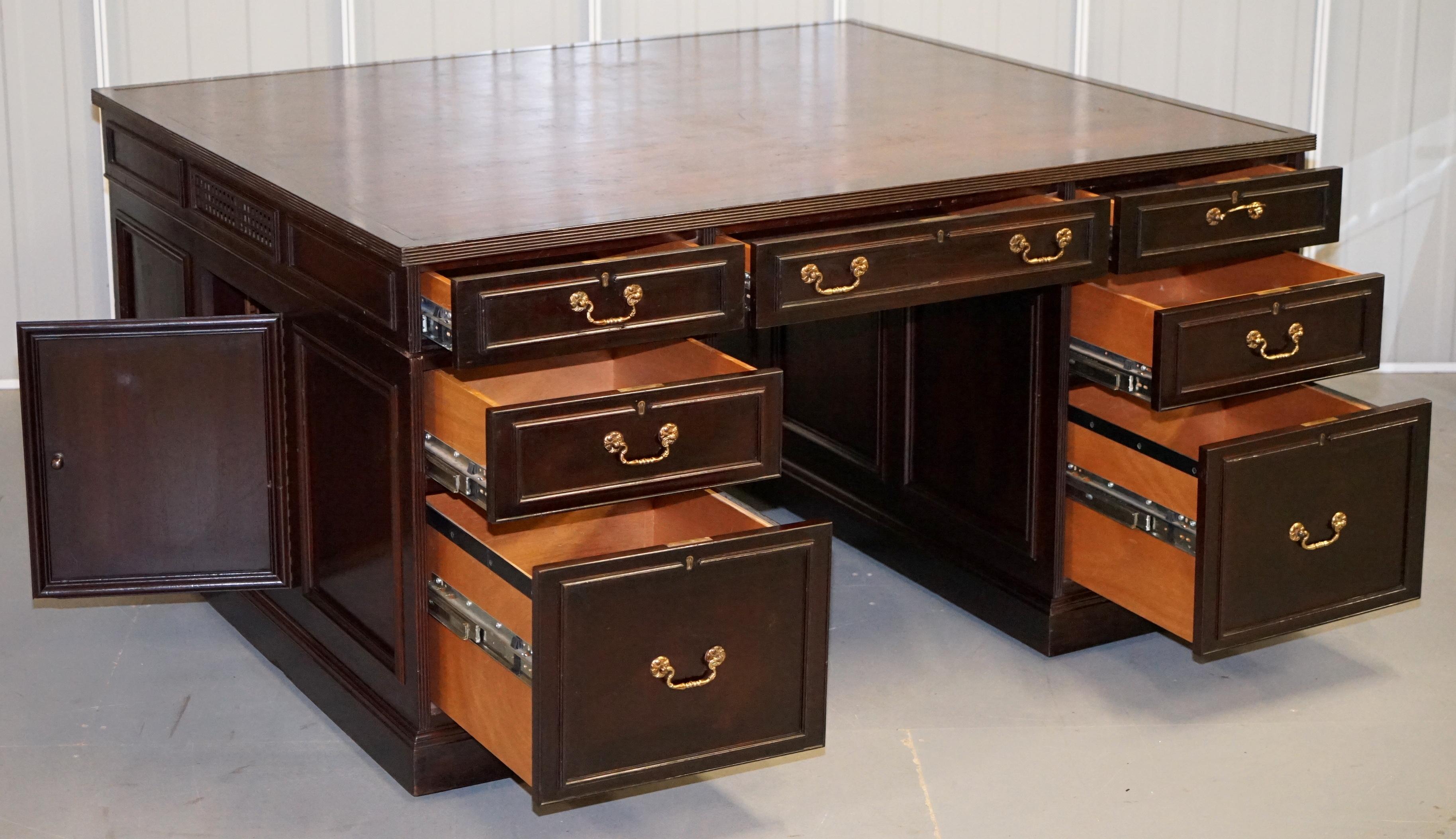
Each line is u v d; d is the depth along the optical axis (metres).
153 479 2.87
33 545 2.88
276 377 2.84
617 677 2.37
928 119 3.17
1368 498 2.88
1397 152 4.64
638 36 4.46
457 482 2.44
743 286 2.51
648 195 2.62
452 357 2.44
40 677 3.06
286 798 2.69
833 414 3.66
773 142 2.98
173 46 4.26
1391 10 4.54
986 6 4.55
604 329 2.42
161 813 2.64
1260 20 4.58
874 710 2.97
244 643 3.22
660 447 2.41
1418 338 4.72
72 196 4.33
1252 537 2.80
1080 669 3.12
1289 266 3.10
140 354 2.80
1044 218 2.76
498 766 2.75
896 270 2.66
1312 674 3.11
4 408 4.33
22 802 2.66
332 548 2.83
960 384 3.27
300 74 3.56
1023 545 3.19
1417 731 2.91
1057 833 2.61
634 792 2.71
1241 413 3.16
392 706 2.74
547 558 2.78
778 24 4.51
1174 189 2.86
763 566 2.42
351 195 2.61
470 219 2.48
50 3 4.18
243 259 2.90
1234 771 2.78
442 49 4.39
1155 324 2.75
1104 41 4.58
